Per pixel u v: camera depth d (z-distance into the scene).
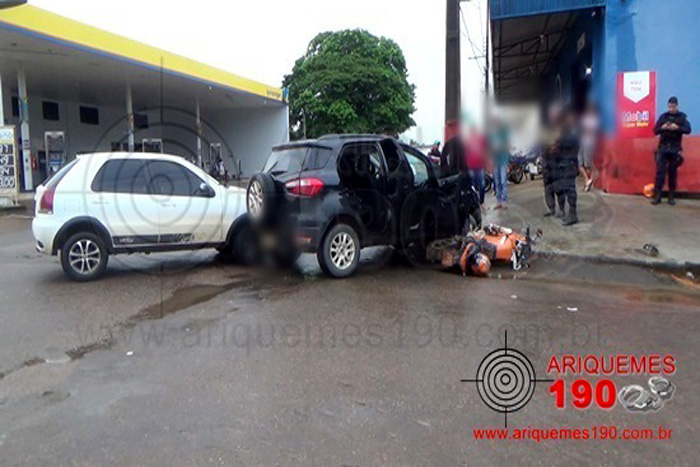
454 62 9.17
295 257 8.09
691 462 2.98
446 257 7.60
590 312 5.66
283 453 3.07
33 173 25.42
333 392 3.83
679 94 11.73
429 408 3.60
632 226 9.19
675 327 5.16
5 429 3.35
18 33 15.42
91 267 7.15
